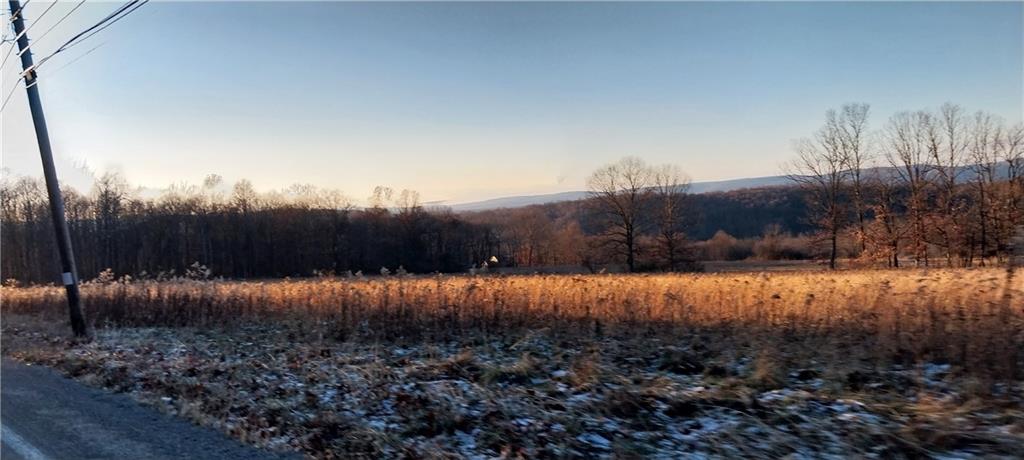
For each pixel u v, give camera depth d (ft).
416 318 51.37
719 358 34.40
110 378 37.01
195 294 69.67
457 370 35.96
